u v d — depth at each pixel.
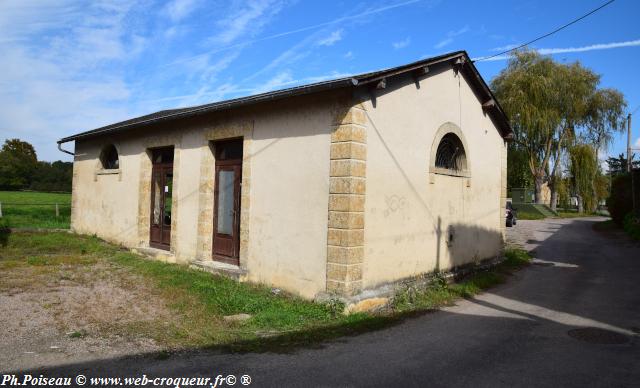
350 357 4.47
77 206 13.80
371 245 6.57
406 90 7.37
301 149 6.83
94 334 4.91
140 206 10.69
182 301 6.33
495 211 10.90
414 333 5.39
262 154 7.50
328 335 5.17
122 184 11.50
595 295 7.90
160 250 10.11
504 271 10.17
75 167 14.04
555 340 5.23
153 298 6.50
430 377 4.01
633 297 7.75
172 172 10.25
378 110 6.70
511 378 4.02
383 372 4.09
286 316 5.71
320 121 6.57
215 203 8.83
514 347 4.94
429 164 8.04
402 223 7.30
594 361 4.51
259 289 7.05
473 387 3.81
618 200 22.20
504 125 10.95
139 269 8.49
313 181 6.61
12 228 13.73
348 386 3.75
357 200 6.20
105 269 8.53
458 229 9.13
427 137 7.99
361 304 6.16
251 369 4.07
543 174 32.62
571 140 28.89
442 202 8.53
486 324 5.91
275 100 7.22
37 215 19.83
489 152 10.52
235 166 8.48
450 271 8.80
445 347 4.88
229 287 7.10
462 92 9.20
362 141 6.31
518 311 6.69
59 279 7.58
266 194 7.36
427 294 7.30
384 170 6.83
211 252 8.81
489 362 4.43
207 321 5.51
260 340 4.91
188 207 9.21
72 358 4.19
